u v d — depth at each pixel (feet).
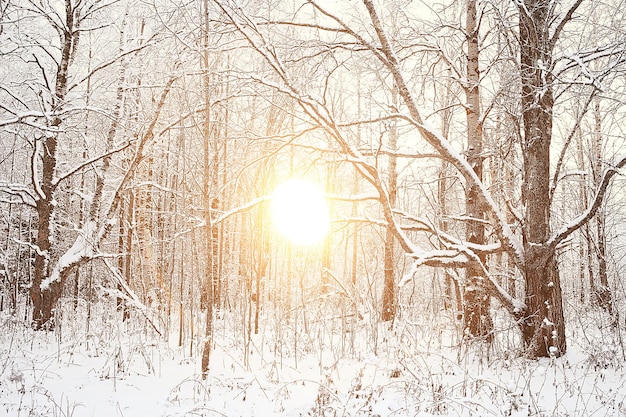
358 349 34.76
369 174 32.09
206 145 29.48
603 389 23.86
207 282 28.68
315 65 36.45
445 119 52.70
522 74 32.14
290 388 26.91
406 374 27.76
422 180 48.75
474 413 20.75
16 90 48.88
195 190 60.44
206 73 29.78
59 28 44.88
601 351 28.30
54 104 43.75
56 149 45.37
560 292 31.14
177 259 62.44
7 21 41.50
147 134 42.75
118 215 59.82
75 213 69.62
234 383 27.71
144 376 29.37
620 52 29.01
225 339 40.27
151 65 50.47
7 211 65.36
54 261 59.82
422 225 34.91
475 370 28.37
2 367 29.68
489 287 31.73
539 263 30.53
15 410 22.62
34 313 42.34
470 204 37.65
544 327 29.30
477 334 34.65
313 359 33.32
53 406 23.13
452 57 42.29
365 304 37.17
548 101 32.14
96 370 30.53
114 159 61.52
